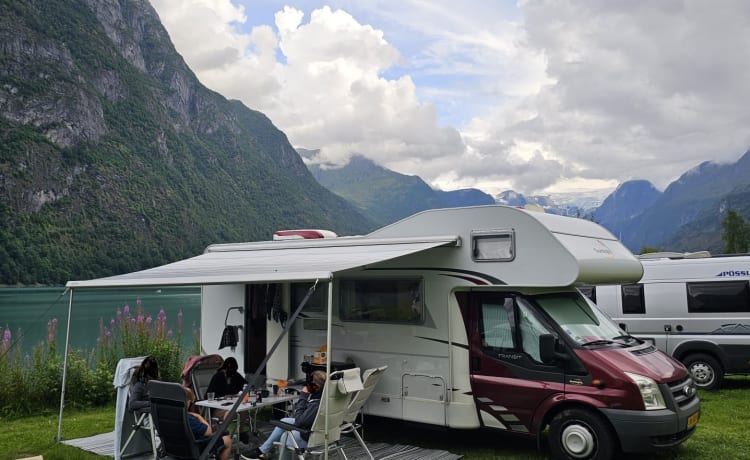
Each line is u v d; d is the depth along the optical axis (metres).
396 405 7.39
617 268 7.13
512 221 6.77
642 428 5.76
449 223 7.22
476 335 6.90
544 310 6.55
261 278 5.89
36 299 61.09
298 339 8.48
